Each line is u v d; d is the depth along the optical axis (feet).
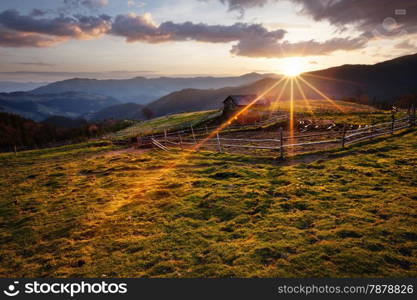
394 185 47.75
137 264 33.55
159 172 76.59
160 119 390.01
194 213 46.21
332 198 45.32
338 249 31.37
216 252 33.99
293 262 30.32
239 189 53.72
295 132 138.31
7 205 62.49
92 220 48.26
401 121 106.83
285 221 39.58
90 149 148.97
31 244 42.57
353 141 85.40
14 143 451.94
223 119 241.14
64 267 34.86
